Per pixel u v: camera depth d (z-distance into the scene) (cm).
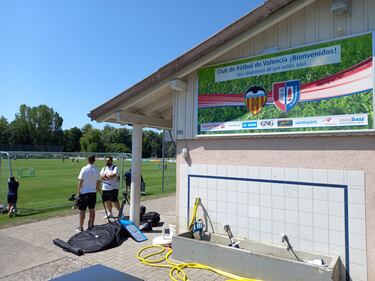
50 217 950
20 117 11375
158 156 10281
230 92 581
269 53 536
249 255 471
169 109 812
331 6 469
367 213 439
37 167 3731
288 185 511
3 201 1236
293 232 504
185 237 580
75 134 12062
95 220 909
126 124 785
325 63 479
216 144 603
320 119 478
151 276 497
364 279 438
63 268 536
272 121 527
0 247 651
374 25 445
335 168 467
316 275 412
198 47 576
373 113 433
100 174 916
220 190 593
